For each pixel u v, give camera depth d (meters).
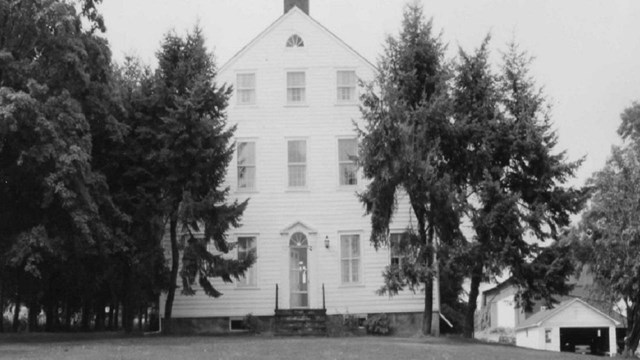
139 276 36.97
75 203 31.06
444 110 33.09
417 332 39.19
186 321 40.59
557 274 33.81
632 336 37.12
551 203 34.50
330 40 42.19
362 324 40.09
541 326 55.09
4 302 50.78
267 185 41.31
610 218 35.28
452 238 33.28
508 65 35.56
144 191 36.00
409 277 32.75
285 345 27.73
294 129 41.62
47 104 31.00
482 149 33.81
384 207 34.03
